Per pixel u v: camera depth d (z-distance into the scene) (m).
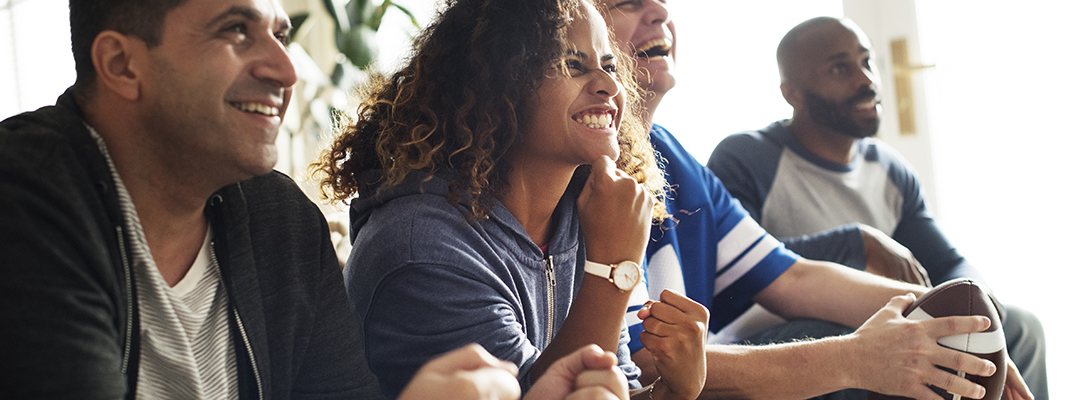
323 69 2.89
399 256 0.91
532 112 0.98
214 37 0.67
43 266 0.59
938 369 1.08
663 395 0.93
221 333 0.76
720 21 2.31
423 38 1.06
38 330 0.58
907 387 1.08
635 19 1.43
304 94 2.67
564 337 0.90
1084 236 2.14
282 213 0.83
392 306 0.92
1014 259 2.22
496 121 0.97
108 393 0.60
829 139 1.80
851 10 2.32
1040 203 2.19
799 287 1.46
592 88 0.98
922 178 2.29
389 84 1.10
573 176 1.10
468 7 1.01
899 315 1.16
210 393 0.75
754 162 1.80
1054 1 2.16
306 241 0.85
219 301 0.77
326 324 0.85
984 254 2.25
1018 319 1.45
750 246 1.47
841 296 1.44
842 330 1.41
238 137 0.69
